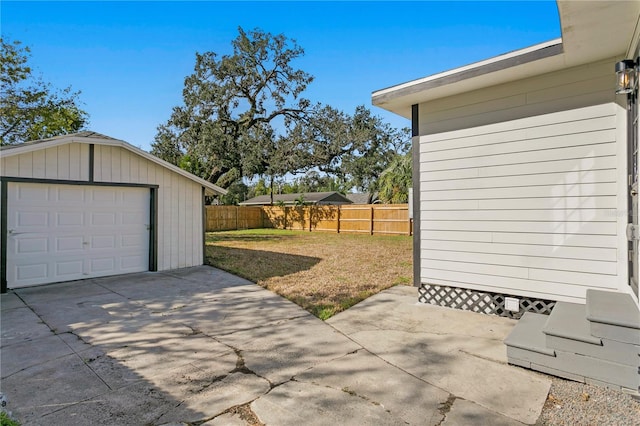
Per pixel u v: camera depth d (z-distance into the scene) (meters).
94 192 7.29
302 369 3.16
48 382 2.94
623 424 2.31
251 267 8.38
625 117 3.65
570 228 4.02
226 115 17.70
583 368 2.84
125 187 7.69
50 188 6.73
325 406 2.55
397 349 3.58
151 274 7.70
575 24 2.99
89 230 7.23
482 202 4.64
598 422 2.34
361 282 6.70
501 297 4.54
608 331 2.74
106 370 3.16
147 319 4.63
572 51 3.54
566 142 4.02
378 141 20.98
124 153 7.63
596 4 2.67
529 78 4.26
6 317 4.70
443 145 4.96
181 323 4.47
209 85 16.92
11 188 6.26
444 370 3.11
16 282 6.34
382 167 21.17
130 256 7.82
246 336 4.01
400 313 4.77
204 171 19.42
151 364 3.28
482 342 3.72
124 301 5.52
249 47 17.06
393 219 17.17
